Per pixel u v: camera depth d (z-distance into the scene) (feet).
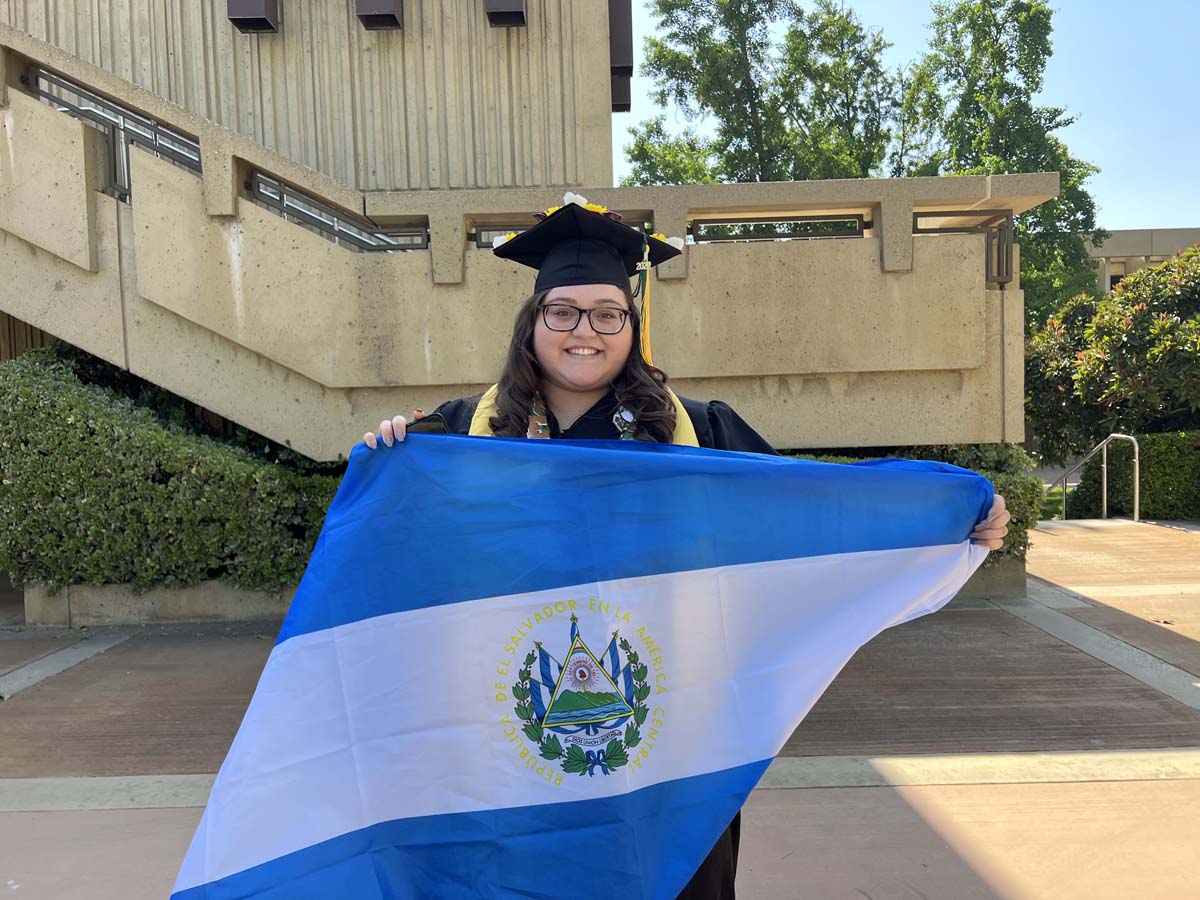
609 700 5.54
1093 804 9.80
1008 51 77.82
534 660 5.58
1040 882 8.25
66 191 18.69
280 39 24.71
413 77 24.77
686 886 5.47
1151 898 7.96
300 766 5.58
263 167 18.43
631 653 5.58
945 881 8.29
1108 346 41.24
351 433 19.25
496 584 5.66
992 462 20.45
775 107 81.35
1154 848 8.82
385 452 5.94
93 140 18.84
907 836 9.14
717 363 19.02
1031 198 18.47
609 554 5.67
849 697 13.57
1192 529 32.58
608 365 6.02
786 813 9.70
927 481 6.09
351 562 5.80
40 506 18.17
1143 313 40.73
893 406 19.48
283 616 19.07
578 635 5.58
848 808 9.79
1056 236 74.69
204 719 13.12
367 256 18.71
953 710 12.93
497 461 5.81
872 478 6.02
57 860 8.98
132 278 18.99
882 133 85.76
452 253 18.57
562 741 5.53
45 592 18.85
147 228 18.66
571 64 24.75
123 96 18.44
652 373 6.40
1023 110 75.66
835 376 19.38
